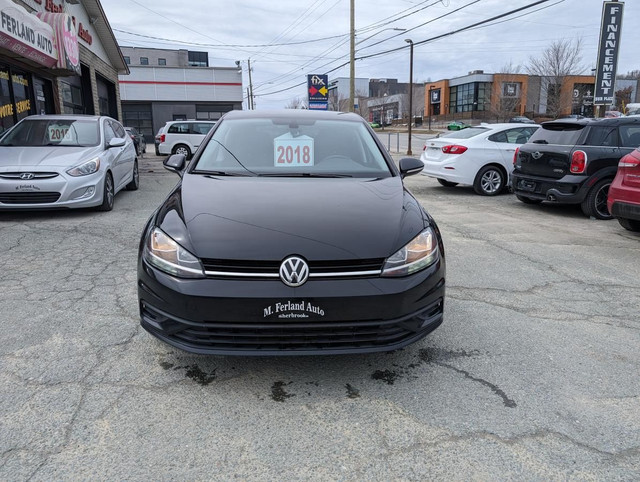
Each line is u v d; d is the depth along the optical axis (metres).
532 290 4.20
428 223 2.90
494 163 9.66
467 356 2.99
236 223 2.65
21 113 11.47
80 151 6.96
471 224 6.94
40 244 5.33
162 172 14.42
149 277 2.57
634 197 5.59
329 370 2.80
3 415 2.32
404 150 30.00
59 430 2.22
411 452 2.13
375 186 3.30
